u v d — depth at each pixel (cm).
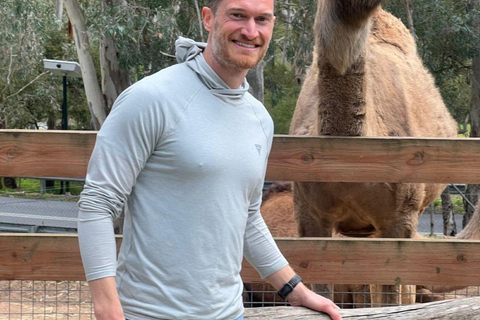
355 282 403
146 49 1424
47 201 1858
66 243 387
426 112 620
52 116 2883
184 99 246
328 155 419
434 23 1514
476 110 1780
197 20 1457
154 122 240
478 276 399
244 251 293
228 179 250
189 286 246
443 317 289
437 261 400
